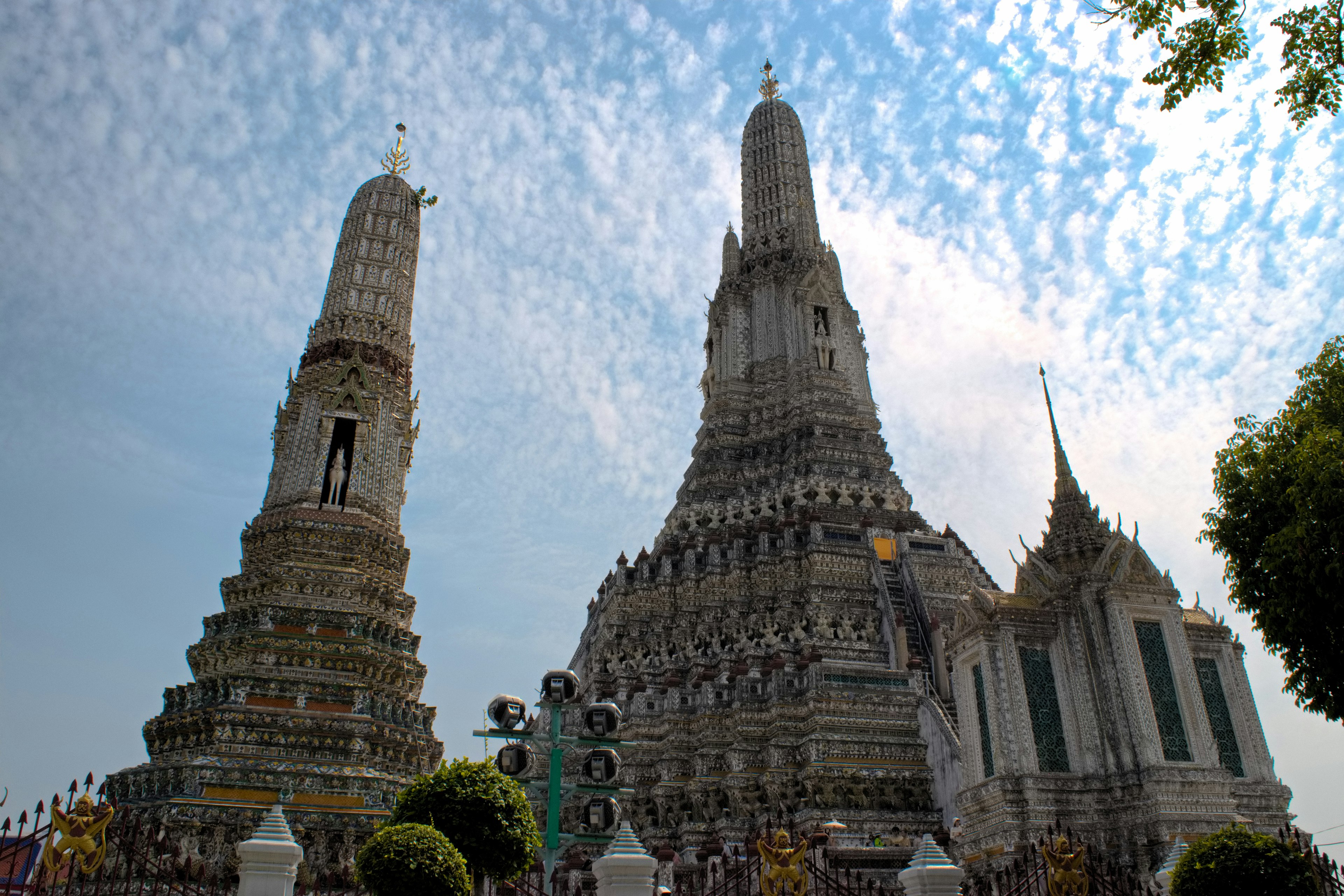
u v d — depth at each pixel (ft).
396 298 174.09
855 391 252.01
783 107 306.55
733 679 170.71
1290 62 71.26
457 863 63.62
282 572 140.67
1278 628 84.94
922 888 64.44
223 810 112.78
